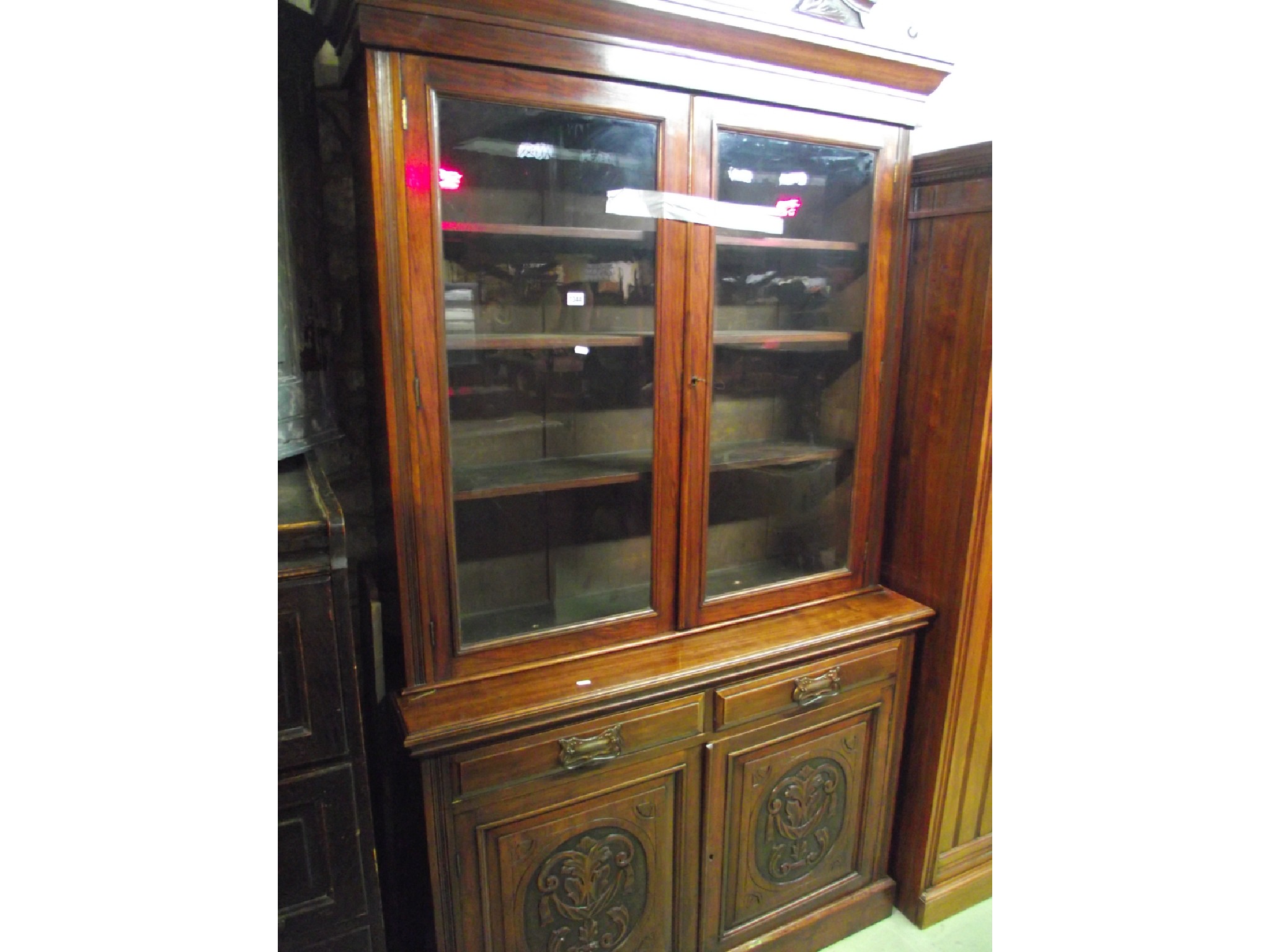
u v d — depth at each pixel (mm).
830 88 1183
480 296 1092
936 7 1637
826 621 1368
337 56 1162
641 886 1266
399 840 1275
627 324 1186
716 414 1341
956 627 1383
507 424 1175
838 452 1438
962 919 1573
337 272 1264
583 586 1276
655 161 1101
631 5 975
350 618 865
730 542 1406
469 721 1037
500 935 1157
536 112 1027
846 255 1351
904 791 1546
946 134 1697
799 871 1441
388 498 1066
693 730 1232
